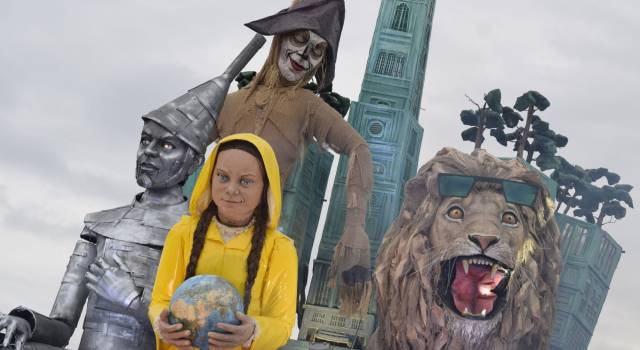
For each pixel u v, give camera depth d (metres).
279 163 12.55
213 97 9.49
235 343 4.51
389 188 20.27
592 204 21.06
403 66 21.50
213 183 4.93
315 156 20.23
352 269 16.12
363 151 14.25
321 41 12.20
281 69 12.42
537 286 18.80
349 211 15.77
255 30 11.74
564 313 20.69
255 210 5.06
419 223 19.25
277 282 5.12
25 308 8.13
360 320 18.91
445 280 18.70
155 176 8.99
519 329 18.53
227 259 5.02
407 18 21.88
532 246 18.81
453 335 18.48
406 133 20.73
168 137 9.02
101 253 8.73
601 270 21.30
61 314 8.84
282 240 5.21
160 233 8.73
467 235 18.67
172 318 4.50
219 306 4.49
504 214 18.88
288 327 5.03
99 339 8.59
